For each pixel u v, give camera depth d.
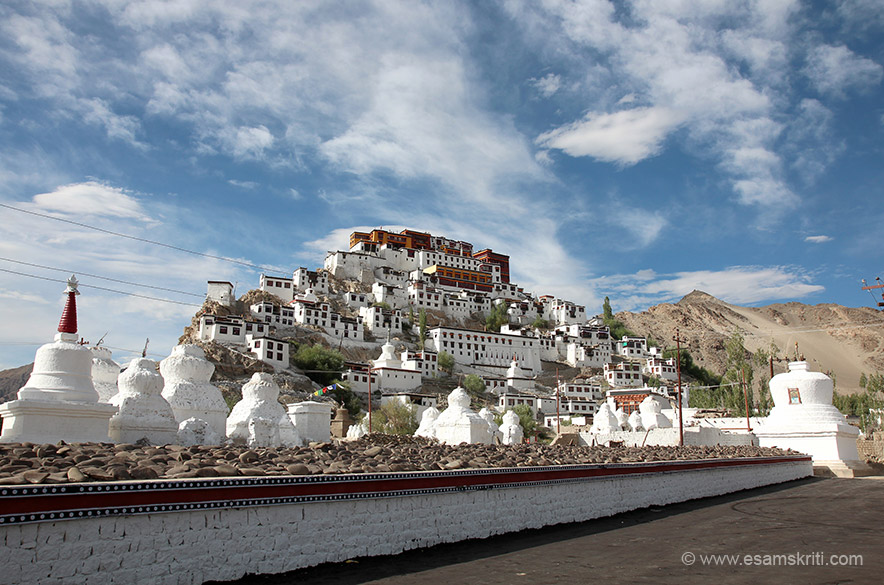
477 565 12.87
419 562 13.06
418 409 95.94
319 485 12.60
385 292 177.00
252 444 20.98
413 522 14.27
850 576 11.56
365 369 126.19
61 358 18.22
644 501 22.17
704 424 69.56
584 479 19.62
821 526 17.66
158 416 19.17
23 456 12.95
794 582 11.20
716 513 20.81
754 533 16.64
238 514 11.40
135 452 13.92
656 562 13.16
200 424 19.98
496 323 186.62
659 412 65.62
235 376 108.88
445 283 198.75
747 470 30.05
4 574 8.76
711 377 194.00
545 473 18.19
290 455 15.74
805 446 40.25
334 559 12.66
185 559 10.60
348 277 186.12
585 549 14.60
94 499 9.70
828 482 32.84
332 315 147.88
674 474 24.23
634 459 23.33
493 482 16.45
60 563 9.30
